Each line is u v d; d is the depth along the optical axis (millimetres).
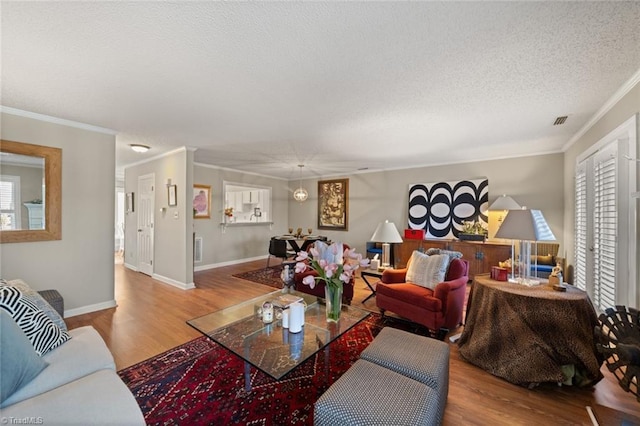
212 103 2578
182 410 1709
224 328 2164
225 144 4137
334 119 2998
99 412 1161
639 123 2062
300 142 3982
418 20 1459
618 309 1507
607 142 2570
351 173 6773
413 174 5836
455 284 2873
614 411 1644
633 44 1646
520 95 2375
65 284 3104
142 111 2785
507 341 2080
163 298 3844
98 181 3346
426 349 1705
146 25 1504
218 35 1593
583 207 3367
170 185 4629
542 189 4477
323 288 3625
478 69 1957
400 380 1396
